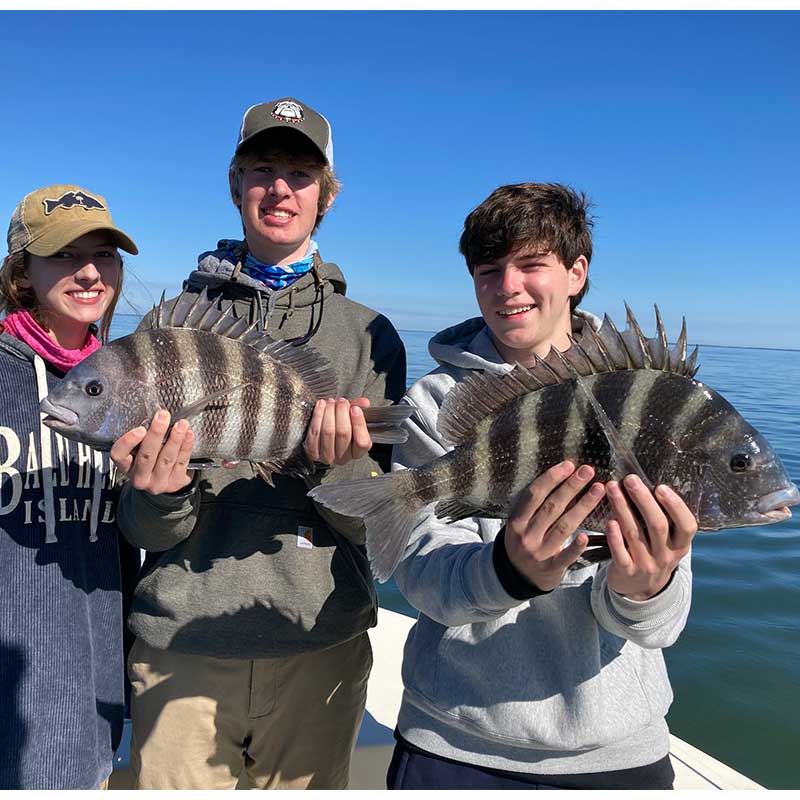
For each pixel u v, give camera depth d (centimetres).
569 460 200
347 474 291
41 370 259
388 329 328
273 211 308
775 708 558
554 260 256
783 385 3838
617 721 227
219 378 256
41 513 252
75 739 245
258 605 279
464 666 239
